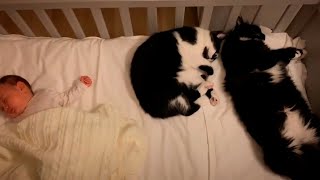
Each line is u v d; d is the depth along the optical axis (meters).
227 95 1.19
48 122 1.04
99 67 1.21
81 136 1.02
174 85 1.16
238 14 1.13
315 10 1.06
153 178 1.06
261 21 1.20
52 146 1.01
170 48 1.20
